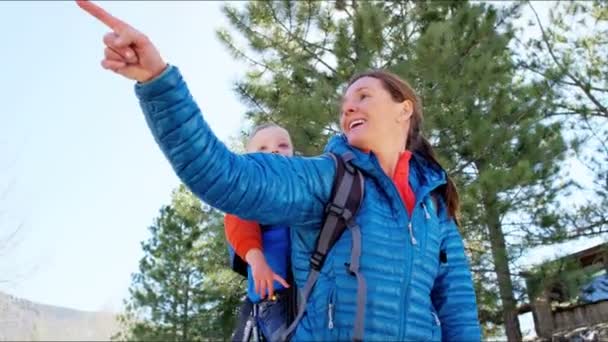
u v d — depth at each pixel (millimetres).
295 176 1645
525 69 11633
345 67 9273
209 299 11406
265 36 10695
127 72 1419
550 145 8820
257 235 2145
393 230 1725
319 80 9203
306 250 1730
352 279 1627
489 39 9828
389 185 1780
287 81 9680
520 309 10859
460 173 8406
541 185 8867
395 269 1683
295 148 8289
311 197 1665
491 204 7988
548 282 8492
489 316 9828
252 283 2088
